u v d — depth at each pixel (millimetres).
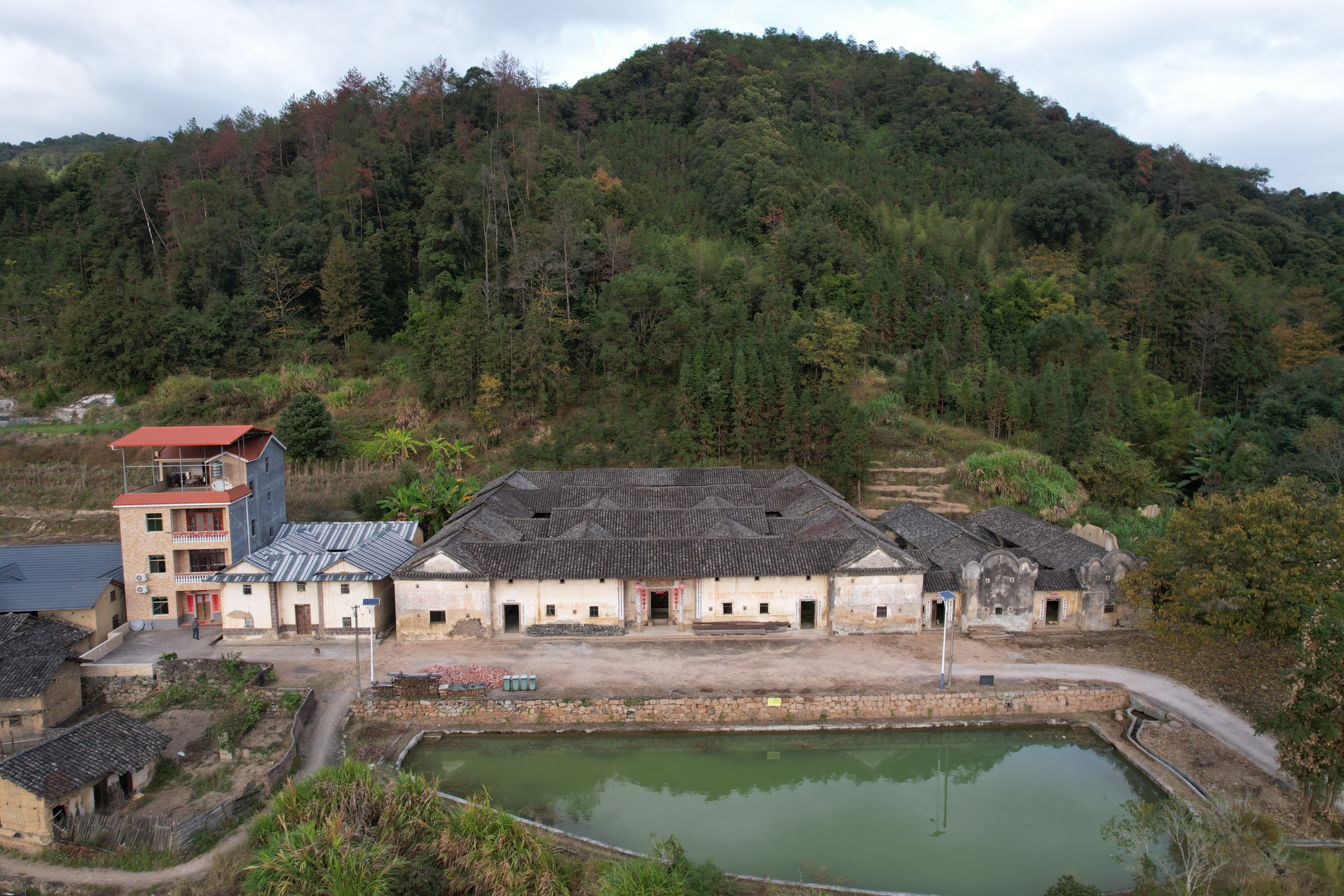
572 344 82812
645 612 48344
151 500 47562
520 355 76688
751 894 26578
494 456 74688
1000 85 139875
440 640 47000
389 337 90375
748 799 33844
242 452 51344
